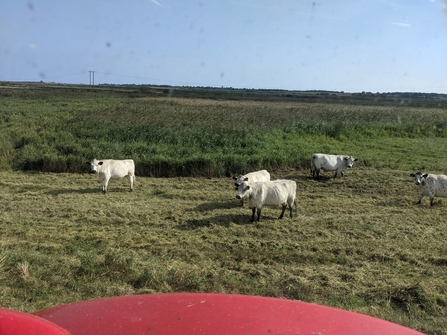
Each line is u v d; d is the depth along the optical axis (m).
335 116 41.19
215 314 1.50
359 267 7.81
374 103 71.62
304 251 8.59
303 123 31.34
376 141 26.80
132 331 1.35
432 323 5.63
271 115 41.25
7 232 9.43
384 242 9.27
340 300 6.30
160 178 16.53
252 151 19.95
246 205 12.69
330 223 10.79
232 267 7.66
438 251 8.70
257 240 9.31
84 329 1.39
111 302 1.65
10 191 13.98
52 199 12.88
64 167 17.25
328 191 14.80
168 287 6.53
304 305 1.67
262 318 1.48
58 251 8.23
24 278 6.46
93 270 6.92
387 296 6.39
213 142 21.95
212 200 13.23
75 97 66.25
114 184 15.48
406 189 14.88
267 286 6.75
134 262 7.43
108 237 9.19
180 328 1.37
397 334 1.48
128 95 76.12
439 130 31.23
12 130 26.11
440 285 6.81
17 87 97.19
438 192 12.83
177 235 9.59
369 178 16.53
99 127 27.61
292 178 16.67
